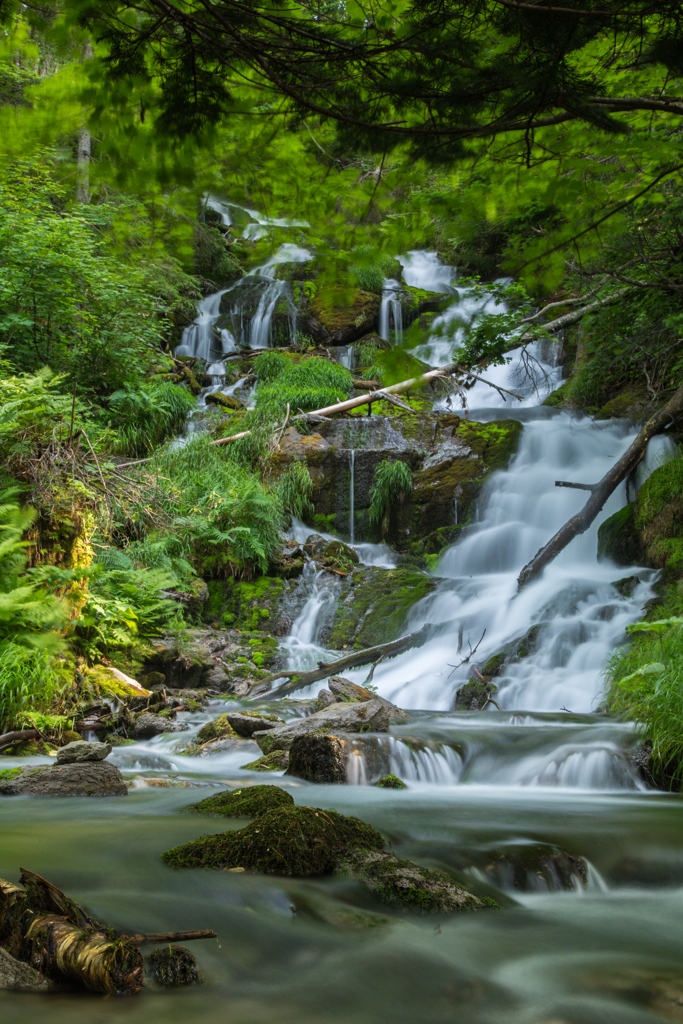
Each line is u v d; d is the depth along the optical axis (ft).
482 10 7.03
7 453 28.09
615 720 24.97
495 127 8.46
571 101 8.09
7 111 8.35
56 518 28.32
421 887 11.98
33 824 15.31
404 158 9.23
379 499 48.32
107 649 30.48
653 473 39.45
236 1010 8.41
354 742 20.90
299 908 11.36
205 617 39.47
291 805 14.83
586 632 32.09
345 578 42.32
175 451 46.47
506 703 30.58
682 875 13.78
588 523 38.60
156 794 18.60
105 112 8.46
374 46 7.43
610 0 6.97
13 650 24.32
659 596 33.06
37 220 46.85
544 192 10.16
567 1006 8.91
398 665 35.27
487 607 37.27
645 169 10.07
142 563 36.88
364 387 60.49
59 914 9.54
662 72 9.62
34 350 45.80
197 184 9.46
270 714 26.25
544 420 54.08
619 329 47.50
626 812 17.06
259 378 61.87
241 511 42.39
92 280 47.88
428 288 74.49
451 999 9.03
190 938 9.82
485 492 48.03
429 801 18.12
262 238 10.37
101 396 49.11
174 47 7.80
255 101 8.41
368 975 9.53
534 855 13.85
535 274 10.80
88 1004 8.26
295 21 7.39
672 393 49.29
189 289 71.00
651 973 9.83
